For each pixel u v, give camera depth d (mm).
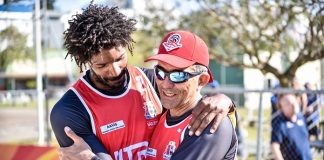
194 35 2492
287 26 6707
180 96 2404
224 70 21766
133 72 2900
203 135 2297
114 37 2537
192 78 2389
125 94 2748
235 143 2398
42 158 5566
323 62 9219
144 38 9273
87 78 2727
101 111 2668
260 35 7578
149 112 2785
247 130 11250
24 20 7262
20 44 8383
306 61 7047
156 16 8773
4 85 28016
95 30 2512
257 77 21156
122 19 2621
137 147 2717
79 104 2645
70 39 2602
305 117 6648
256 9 7637
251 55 8328
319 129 6820
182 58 2381
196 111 2348
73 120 2598
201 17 8547
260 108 5309
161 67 2400
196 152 2293
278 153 5172
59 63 25391
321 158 6551
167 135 2521
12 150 5691
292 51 8508
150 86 2900
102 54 2537
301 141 5234
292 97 5289
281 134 5207
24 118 16219
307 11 5398
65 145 2635
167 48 2436
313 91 4793
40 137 8742
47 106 8133
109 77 2623
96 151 2557
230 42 8859
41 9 8133
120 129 2691
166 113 2648
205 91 5699
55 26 8875
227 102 2383
